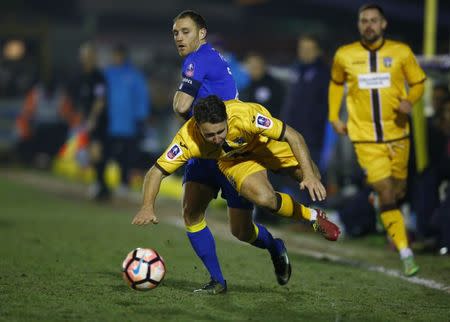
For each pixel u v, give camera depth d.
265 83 40.56
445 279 26.28
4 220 41.03
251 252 31.38
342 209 36.19
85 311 20.33
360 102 28.52
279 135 20.98
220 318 19.81
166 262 28.58
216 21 91.06
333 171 41.06
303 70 38.44
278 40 63.28
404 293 23.75
